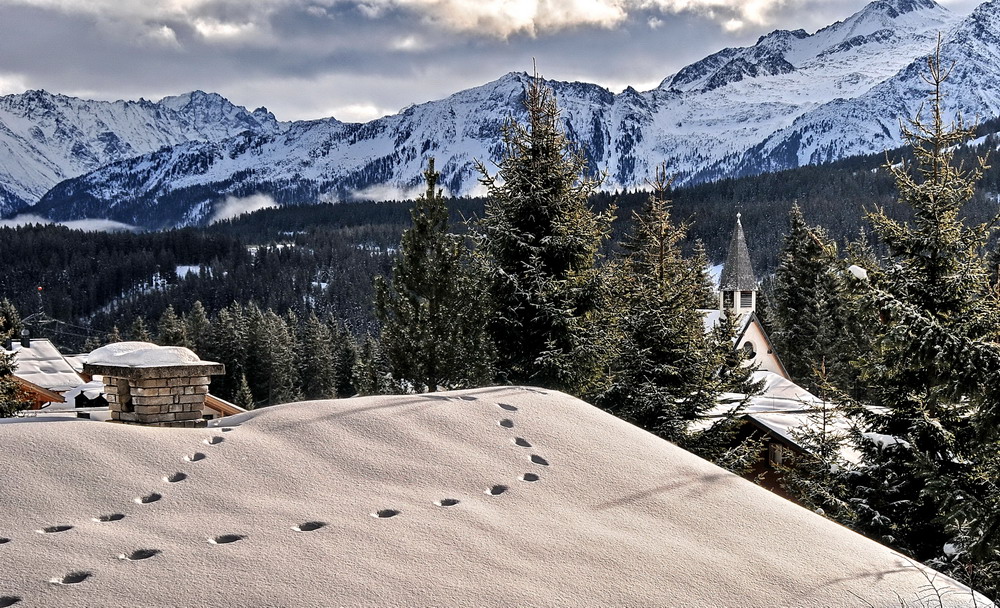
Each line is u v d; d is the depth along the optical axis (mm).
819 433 15742
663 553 4371
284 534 4152
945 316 11641
